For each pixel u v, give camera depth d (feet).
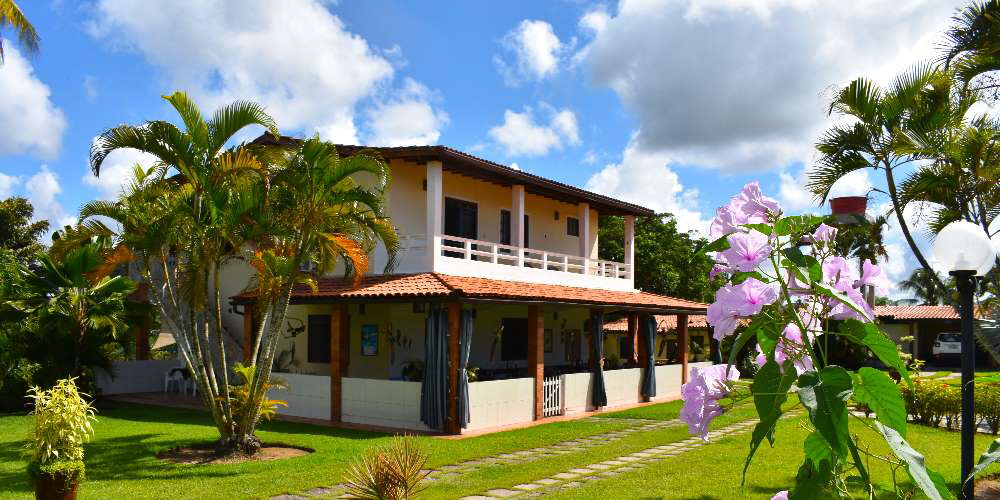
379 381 53.88
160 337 141.79
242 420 41.52
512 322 73.72
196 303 40.47
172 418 56.08
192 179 39.22
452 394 50.06
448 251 67.05
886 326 142.00
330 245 41.29
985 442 44.65
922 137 39.37
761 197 9.74
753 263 9.13
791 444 43.32
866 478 8.71
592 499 30.22
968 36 40.24
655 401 72.18
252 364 42.86
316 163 40.19
